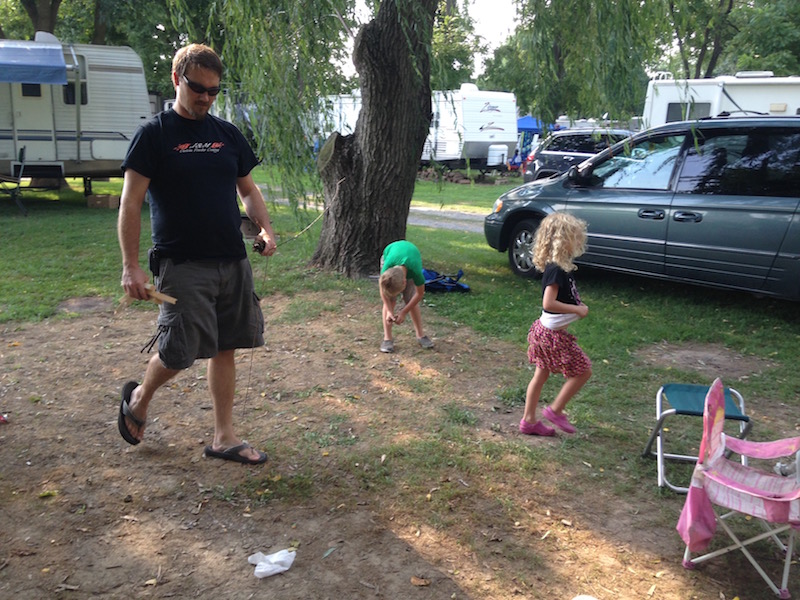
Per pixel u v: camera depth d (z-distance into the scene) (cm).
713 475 268
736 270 630
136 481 328
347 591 258
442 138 2298
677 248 667
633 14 600
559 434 401
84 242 942
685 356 557
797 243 586
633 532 305
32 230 1034
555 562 281
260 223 345
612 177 741
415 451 370
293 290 708
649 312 677
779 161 614
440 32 991
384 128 729
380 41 695
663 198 680
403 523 304
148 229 1059
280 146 670
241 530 293
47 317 603
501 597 259
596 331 608
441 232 1187
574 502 328
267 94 651
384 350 534
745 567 283
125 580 258
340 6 631
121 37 2300
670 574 277
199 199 303
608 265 739
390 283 500
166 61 2322
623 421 424
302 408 424
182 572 264
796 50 2438
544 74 658
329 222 779
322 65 684
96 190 1720
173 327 307
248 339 340
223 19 650
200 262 310
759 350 567
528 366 514
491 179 2412
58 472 333
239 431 389
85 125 1360
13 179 1211
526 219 812
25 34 2669
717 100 1526
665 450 386
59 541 279
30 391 433
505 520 310
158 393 435
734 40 2542
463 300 698
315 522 302
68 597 246
